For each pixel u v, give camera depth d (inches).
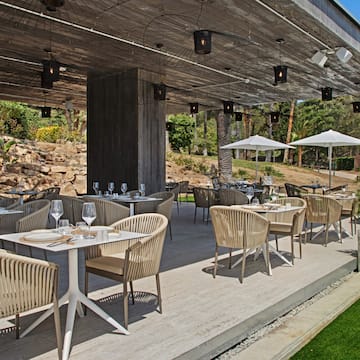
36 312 125.2
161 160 348.2
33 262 91.0
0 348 101.4
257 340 119.9
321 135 343.0
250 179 769.6
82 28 231.3
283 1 189.3
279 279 162.2
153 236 118.2
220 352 110.7
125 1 196.1
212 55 289.4
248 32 236.7
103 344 103.7
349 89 398.6
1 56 292.4
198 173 735.7
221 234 163.2
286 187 360.8
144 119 332.8
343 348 113.3
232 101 466.0
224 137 553.0
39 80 368.8
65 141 663.1
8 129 622.5
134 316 122.3
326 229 229.5
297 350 112.6
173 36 249.4
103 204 205.0
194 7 201.5
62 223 119.7
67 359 95.3
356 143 328.2
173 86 393.1
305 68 319.0
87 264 123.3
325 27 223.5
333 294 163.5
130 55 290.8
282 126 977.5
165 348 101.9
